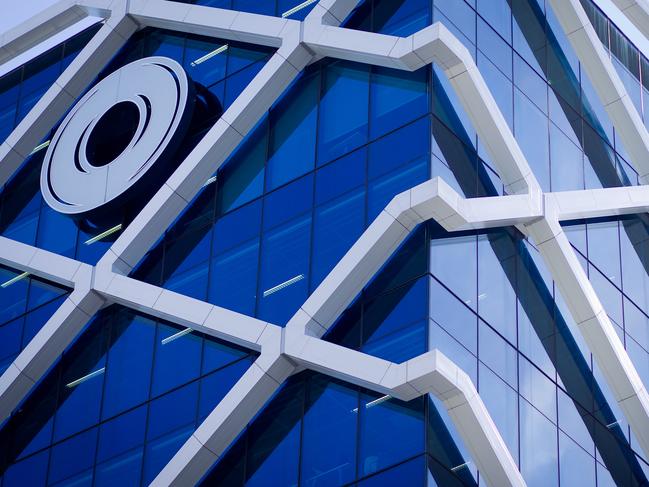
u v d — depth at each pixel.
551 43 49.50
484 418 37.91
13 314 50.47
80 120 51.28
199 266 45.97
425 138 42.06
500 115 43.22
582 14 50.25
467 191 42.25
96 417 46.00
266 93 46.38
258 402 41.34
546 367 42.94
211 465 41.72
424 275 39.88
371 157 43.25
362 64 45.03
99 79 53.06
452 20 44.75
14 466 47.12
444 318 39.72
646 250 50.09
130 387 45.59
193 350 44.47
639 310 49.22
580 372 44.38
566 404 43.28
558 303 44.38
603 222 48.56
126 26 52.75
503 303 41.94
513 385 41.34
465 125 43.22
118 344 46.62
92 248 49.28
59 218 50.97
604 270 47.84
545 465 41.69
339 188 43.62
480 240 41.97
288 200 44.84
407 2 44.91
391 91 43.81
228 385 42.97
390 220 40.22
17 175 53.53
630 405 45.03
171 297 44.91
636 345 48.47
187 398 43.88
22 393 47.62
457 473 38.09
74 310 46.81
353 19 46.03
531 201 42.94
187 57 50.97
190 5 50.84
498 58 46.31
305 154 45.16
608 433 44.72
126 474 44.22
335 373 39.97
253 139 46.81
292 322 41.06
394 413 38.88
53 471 46.16
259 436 41.38
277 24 47.44
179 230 47.19
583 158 48.94
